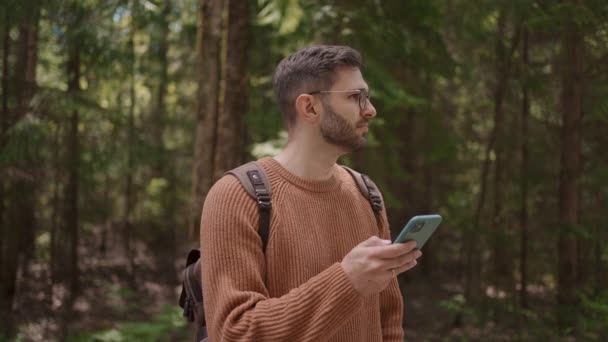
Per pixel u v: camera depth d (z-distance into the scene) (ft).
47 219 33.47
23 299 26.45
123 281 35.01
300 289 4.18
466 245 33.14
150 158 32.58
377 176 28.17
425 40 21.16
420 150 33.76
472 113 32.78
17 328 22.24
